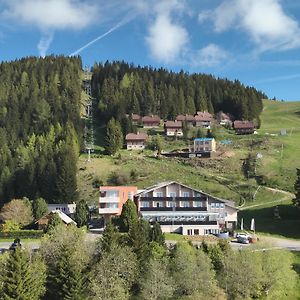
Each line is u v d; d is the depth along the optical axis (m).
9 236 104.19
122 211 109.00
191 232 114.44
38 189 156.12
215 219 118.38
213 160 189.38
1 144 196.25
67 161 156.62
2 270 66.50
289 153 197.12
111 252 73.00
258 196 152.12
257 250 83.31
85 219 119.31
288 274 80.38
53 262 71.88
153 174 172.12
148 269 72.81
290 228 119.81
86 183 167.25
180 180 165.62
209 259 77.06
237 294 77.00
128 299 70.69
